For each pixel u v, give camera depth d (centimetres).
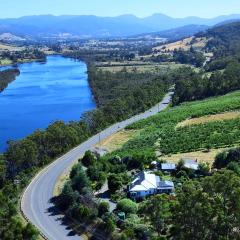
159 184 10788
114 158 13275
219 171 10956
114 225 9044
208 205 6756
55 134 15600
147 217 8981
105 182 12006
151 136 16575
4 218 9981
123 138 17550
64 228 9681
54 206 10900
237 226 6725
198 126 17438
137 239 8356
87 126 18562
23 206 10981
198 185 8312
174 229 7206
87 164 13500
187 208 6831
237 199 6900
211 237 6700
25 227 9131
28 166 14200
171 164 12481
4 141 19712
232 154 12412
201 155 13800
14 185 12175
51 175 13250
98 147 16262
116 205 10225
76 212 10012
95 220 9556
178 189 10519
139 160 12962
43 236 9312
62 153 15662
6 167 13650
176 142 15188
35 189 12150
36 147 14438
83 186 11212
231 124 17025
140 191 10662
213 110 19750
